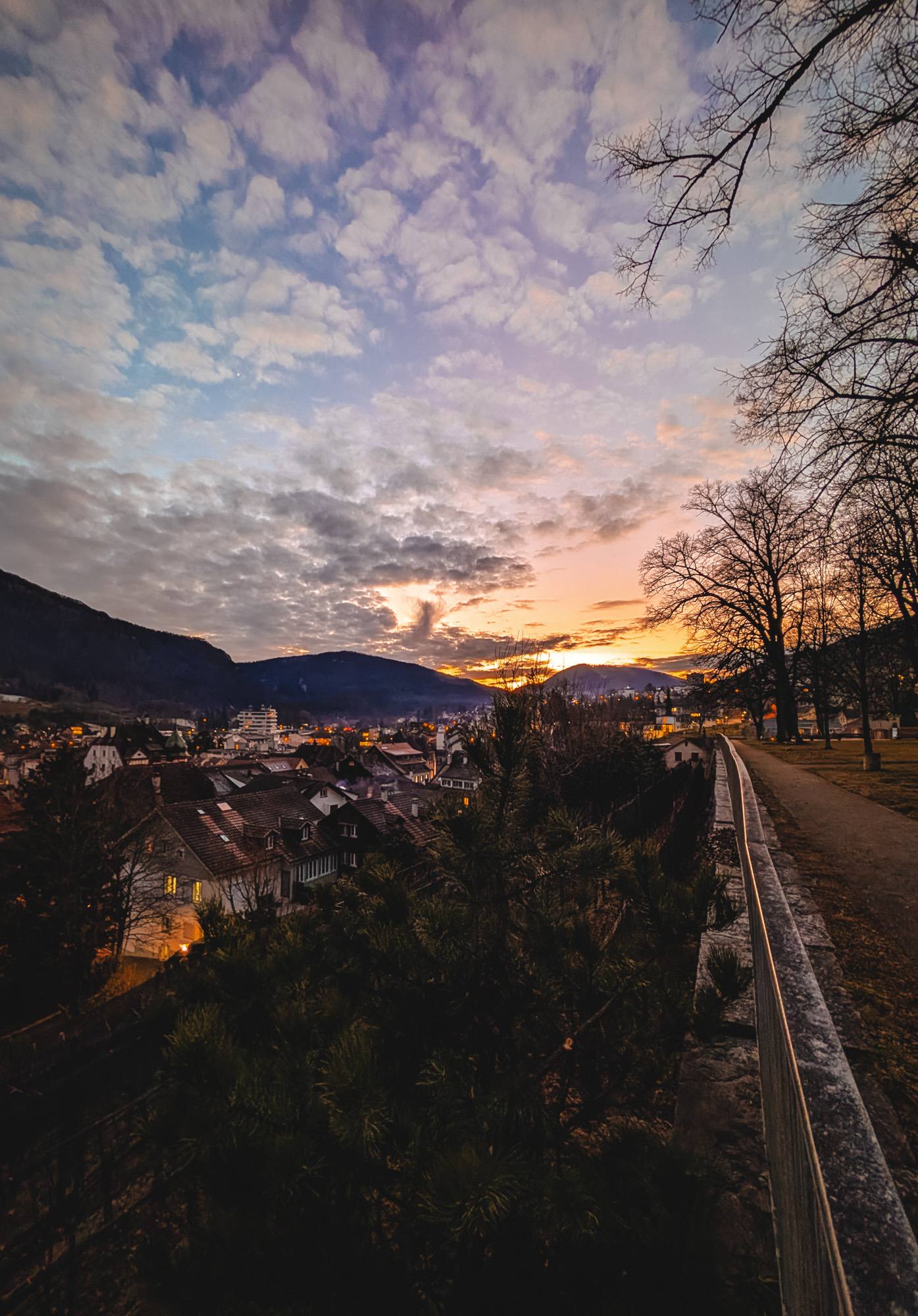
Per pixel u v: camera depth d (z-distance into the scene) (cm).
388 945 239
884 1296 95
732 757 1361
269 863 2478
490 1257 180
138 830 2348
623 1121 235
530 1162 183
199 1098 179
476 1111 192
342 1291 163
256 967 235
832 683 3350
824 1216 118
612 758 1817
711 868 257
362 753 8519
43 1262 441
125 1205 455
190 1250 170
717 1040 381
